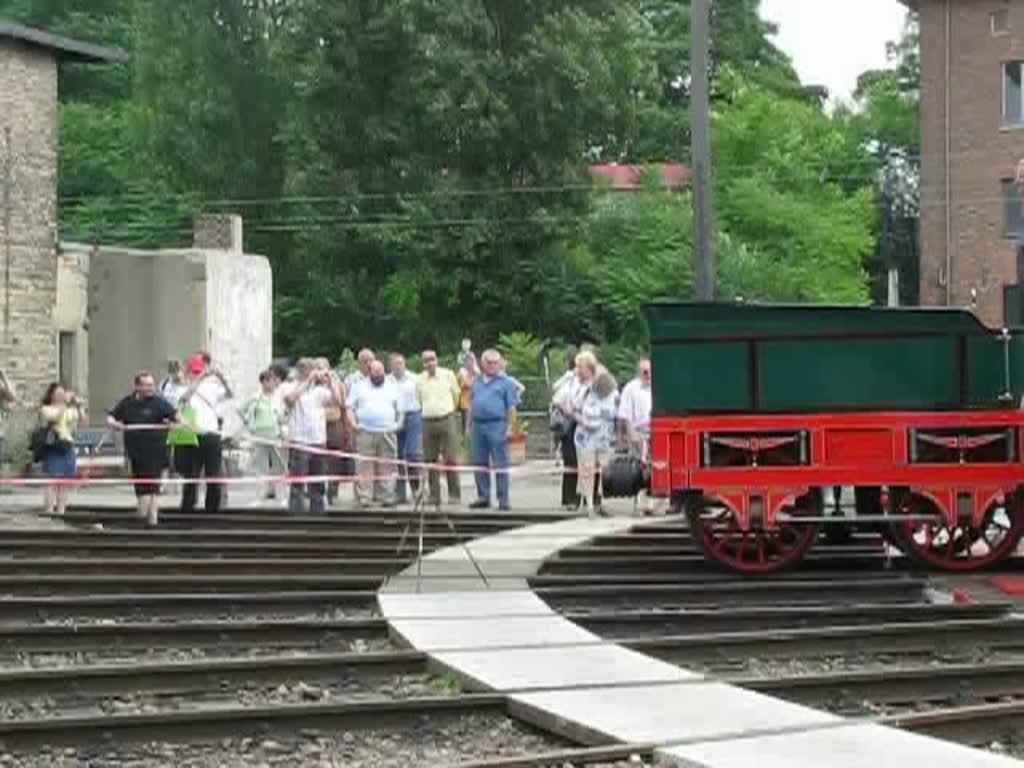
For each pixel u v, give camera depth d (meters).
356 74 65.19
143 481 24.42
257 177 73.12
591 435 26.44
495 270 64.62
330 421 28.20
